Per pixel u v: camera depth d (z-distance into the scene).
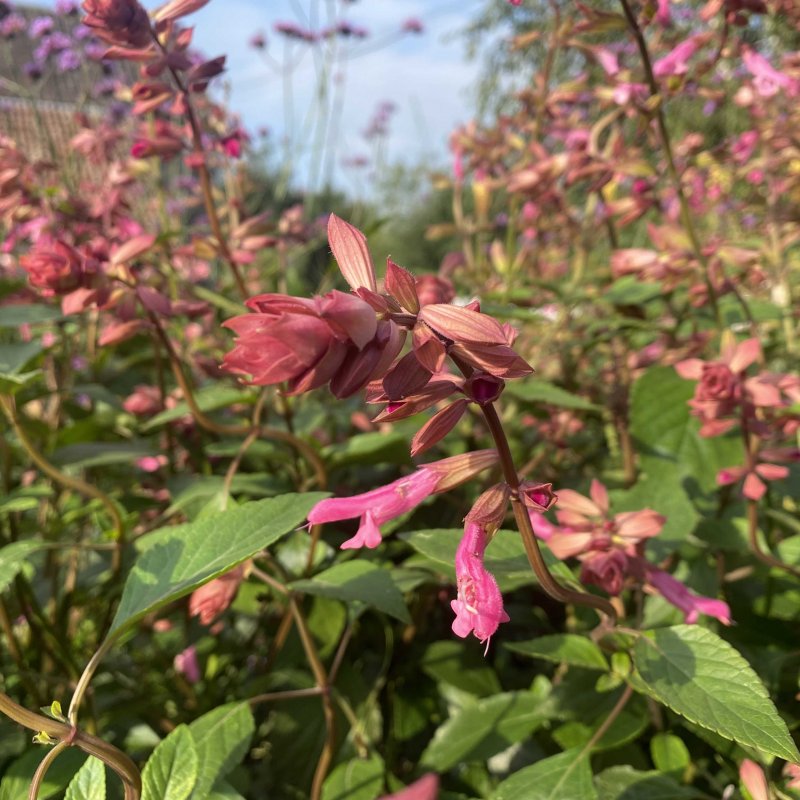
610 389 0.41
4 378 0.26
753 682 0.19
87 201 0.45
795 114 0.45
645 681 0.19
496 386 0.16
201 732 0.22
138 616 0.17
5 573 0.21
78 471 0.44
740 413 0.26
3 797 0.21
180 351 0.44
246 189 0.57
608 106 0.41
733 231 0.69
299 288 0.49
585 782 0.21
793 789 0.20
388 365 0.14
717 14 0.34
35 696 0.28
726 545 0.26
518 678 0.34
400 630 0.34
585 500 0.23
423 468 0.18
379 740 0.31
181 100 0.32
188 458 0.41
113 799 0.23
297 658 0.30
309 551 0.29
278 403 0.38
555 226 0.52
